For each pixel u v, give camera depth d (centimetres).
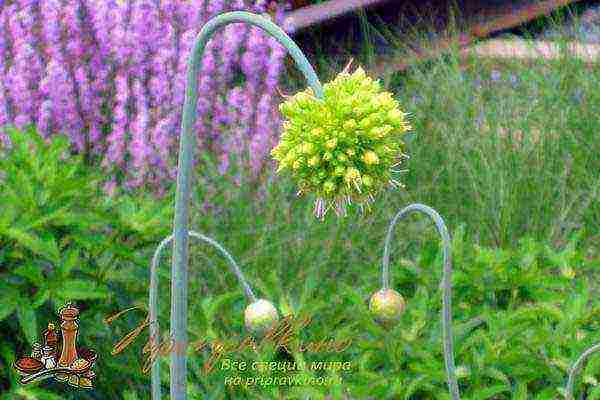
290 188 493
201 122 539
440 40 736
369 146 198
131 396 339
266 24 199
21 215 349
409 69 682
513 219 511
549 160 551
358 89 200
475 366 347
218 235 454
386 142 199
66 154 487
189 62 214
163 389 374
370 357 364
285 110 201
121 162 515
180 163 221
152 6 542
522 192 524
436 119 583
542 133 571
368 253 471
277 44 575
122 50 536
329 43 734
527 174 531
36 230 353
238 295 396
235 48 568
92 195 395
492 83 654
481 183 539
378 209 487
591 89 609
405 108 600
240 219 466
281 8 619
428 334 376
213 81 561
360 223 471
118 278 366
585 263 424
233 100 540
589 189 549
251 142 526
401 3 770
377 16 762
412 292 411
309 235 458
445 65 652
